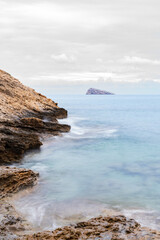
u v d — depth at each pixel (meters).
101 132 32.78
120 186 13.60
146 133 32.66
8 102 30.08
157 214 9.94
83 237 6.61
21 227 8.07
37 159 18.67
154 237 6.55
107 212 10.06
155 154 21.28
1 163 16.12
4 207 9.20
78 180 14.43
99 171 16.30
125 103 118.31
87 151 21.84
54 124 27.66
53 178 14.59
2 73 40.69
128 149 23.06
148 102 129.38
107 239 6.46
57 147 22.56
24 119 24.98
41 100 41.97
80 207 10.58
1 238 6.86
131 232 6.96
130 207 10.72
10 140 17.89
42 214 9.73
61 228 7.21
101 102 129.88
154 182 14.33
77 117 52.88
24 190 11.86
